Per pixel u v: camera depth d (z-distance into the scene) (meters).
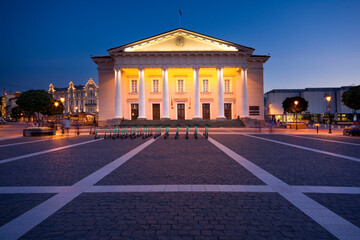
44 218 3.50
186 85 40.28
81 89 81.69
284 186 4.99
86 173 6.23
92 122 47.03
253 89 39.00
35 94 47.75
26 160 8.23
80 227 3.21
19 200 4.25
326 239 2.88
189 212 3.68
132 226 3.23
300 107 52.66
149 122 34.19
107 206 3.94
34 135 20.61
